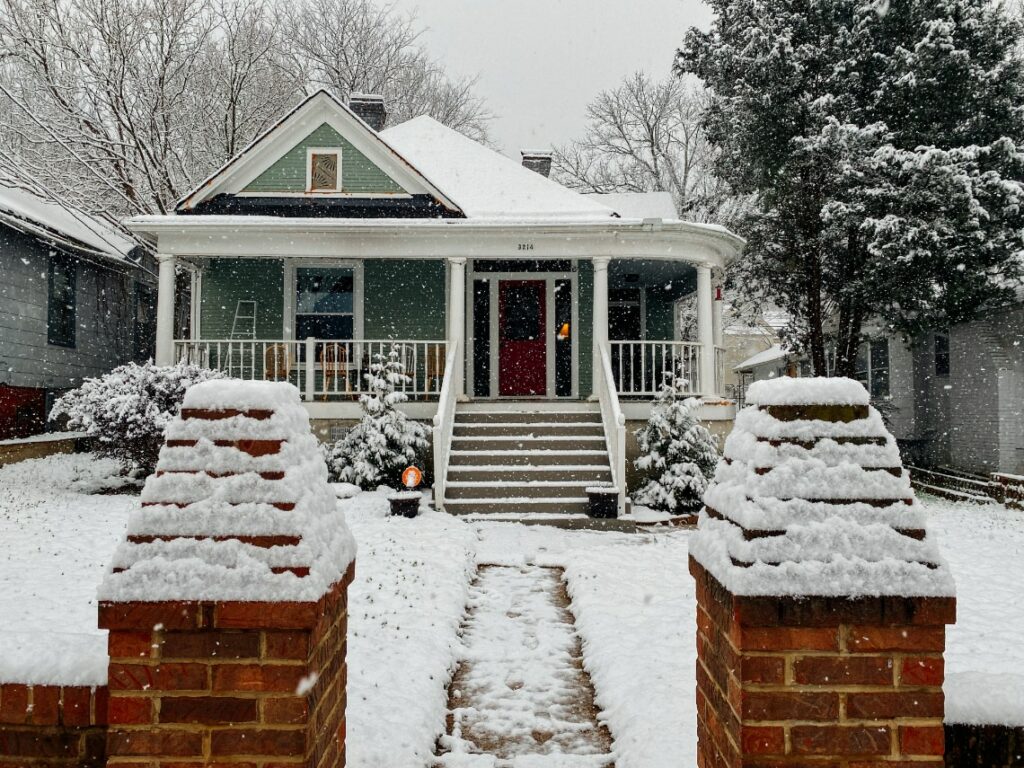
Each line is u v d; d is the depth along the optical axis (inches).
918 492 521.7
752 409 80.0
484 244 455.5
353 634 183.5
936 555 68.2
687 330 985.5
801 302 624.1
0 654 80.0
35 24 636.1
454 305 458.9
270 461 74.5
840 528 68.7
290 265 515.8
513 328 547.5
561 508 371.9
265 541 70.9
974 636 193.2
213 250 449.1
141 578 69.2
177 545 70.5
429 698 150.2
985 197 499.8
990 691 77.5
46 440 498.9
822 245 568.4
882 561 67.5
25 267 520.1
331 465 404.2
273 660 69.3
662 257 458.0
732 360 1263.5
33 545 267.0
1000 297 508.1
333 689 81.9
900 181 522.9
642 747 127.9
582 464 402.9
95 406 375.6
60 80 663.8
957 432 562.9
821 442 72.3
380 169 507.8
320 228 441.4
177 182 762.8
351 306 524.7
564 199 550.3
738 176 620.1
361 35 1031.0
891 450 72.4
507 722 151.5
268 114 805.2
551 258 463.8
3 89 630.5
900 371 631.2
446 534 308.2
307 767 68.8
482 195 549.3
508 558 290.5
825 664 66.6
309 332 522.6
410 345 525.7
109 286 645.3
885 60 543.2
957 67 516.7
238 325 523.8
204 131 778.8
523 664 182.9
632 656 171.9
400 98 1079.0
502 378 545.0
